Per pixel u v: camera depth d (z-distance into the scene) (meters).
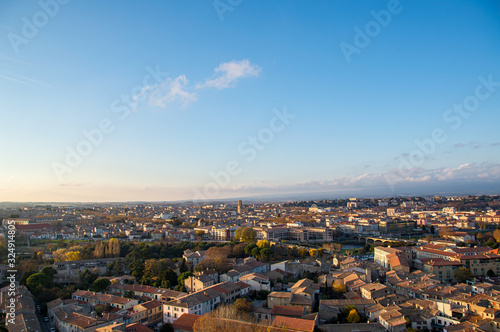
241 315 167.62
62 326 168.62
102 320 161.88
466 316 160.88
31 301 195.00
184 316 166.00
